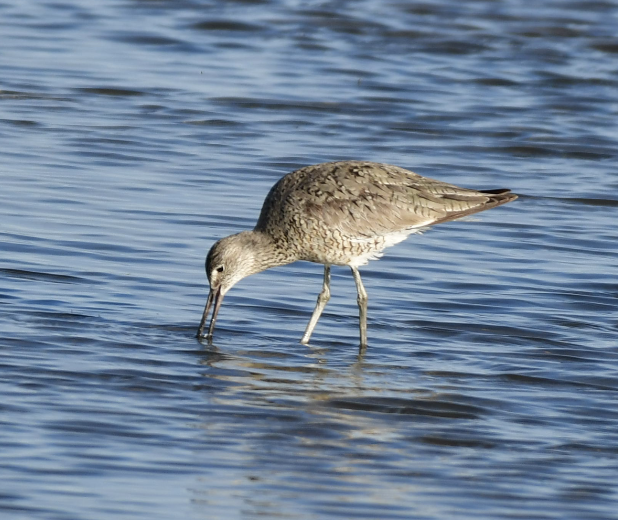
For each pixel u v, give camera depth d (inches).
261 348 516.4
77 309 544.4
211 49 1128.8
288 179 548.1
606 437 430.0
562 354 520.4
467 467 399.2
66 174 765.3
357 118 946.7
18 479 369.1
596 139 920.3
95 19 1211.9
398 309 577.0
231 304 575.5
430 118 956.0
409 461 402.0
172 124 903.1
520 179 818.2
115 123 893.2
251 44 1151.6
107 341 506.3
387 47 1157.7
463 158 861.2
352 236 531.5
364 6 1282.0
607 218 741.9
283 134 895.1
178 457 394.3
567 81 1074.1
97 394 444.8
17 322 519.2
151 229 671.8
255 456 399.2
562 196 783.7
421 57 1131.3
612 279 626.2
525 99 1021.2
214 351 506.3
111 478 375.2
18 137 840.3
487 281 618.8
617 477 396.2
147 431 414.0
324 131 909.2
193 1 1289.4
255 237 546.3
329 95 1003.3
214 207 718.5
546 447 418.9
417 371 495.5
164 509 357.4
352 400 456.4
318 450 407.2
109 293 571.5
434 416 444.1
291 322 556.7
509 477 392.5
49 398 436.5
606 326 559.5
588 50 1163.9
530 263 650.2
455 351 522.3
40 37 1135.6
